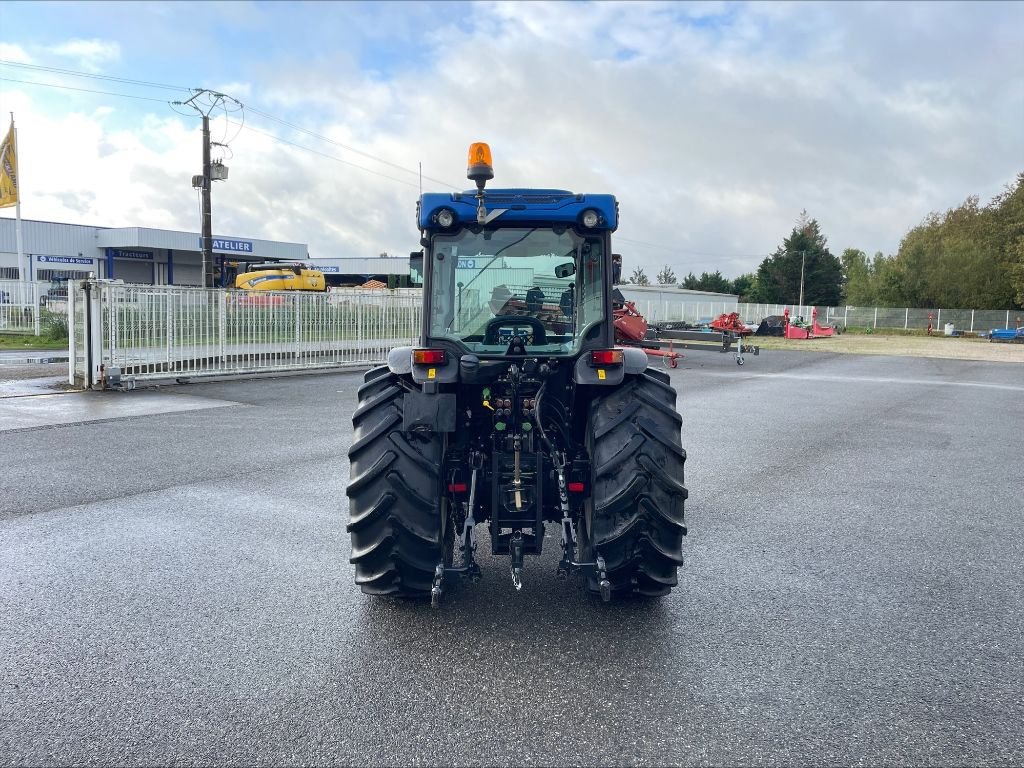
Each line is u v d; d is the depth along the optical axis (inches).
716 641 141.9
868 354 1050.7
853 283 2797.7
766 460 316.5
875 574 180.1
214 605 157.6
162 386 521.0
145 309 514.0
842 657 135.8
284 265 1434.5
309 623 148.8
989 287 2247.8
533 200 153.3
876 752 106.2
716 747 107.0
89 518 220.8
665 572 149.9
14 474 274.2
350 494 146.4
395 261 2341.3
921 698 121.3
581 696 121.1
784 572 181.0
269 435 353.1
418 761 103.5
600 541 145.1
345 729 111.3
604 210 153.9
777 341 1403.8
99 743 107.7
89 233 2023.9
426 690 122.8
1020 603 162.4
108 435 350.3
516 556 141.0
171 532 208.2
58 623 148.4
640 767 102.4
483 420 159.3
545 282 158.4
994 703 119.9
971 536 212.1
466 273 158.7
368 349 680.4
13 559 185.8
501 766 102.5
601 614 154.2
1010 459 323.3
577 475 154.8
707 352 1013.8
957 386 630.5
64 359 690.8
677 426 151.6
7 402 444.1
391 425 148.3
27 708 117.0
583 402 163.6
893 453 334.0
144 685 124.2
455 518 154.7
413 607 157.0
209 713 115.6
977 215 2559.1
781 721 114.1
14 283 1028.5
